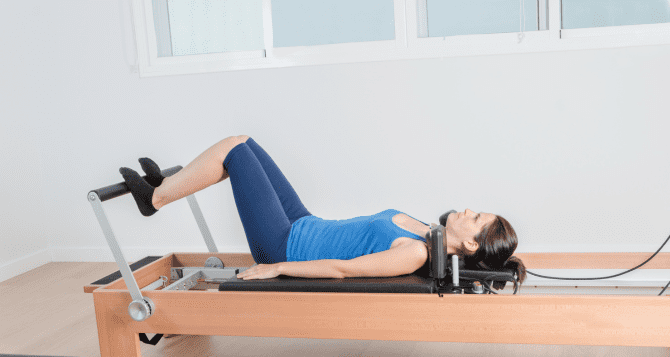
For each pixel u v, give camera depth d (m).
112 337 1.66
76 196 3.33
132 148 3.23
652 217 2.70
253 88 3.03
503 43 2.71
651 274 1.94
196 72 3.07
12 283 2.98
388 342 2.04
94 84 3.20
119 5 3.09
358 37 2.96
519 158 2.79
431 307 1.45
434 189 2.91
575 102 2.69
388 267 1.58
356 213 3.02
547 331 1.39
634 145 2.66
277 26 3.04
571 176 2.75
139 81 3.14
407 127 2.88
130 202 3.24
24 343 2.13
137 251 3.29
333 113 2.96
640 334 1.34
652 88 2.60
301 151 3.03
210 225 3.19
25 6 3.19
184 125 3.14
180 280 1.92
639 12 2.64
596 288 1.85
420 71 2.83
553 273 2.31
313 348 2.00
